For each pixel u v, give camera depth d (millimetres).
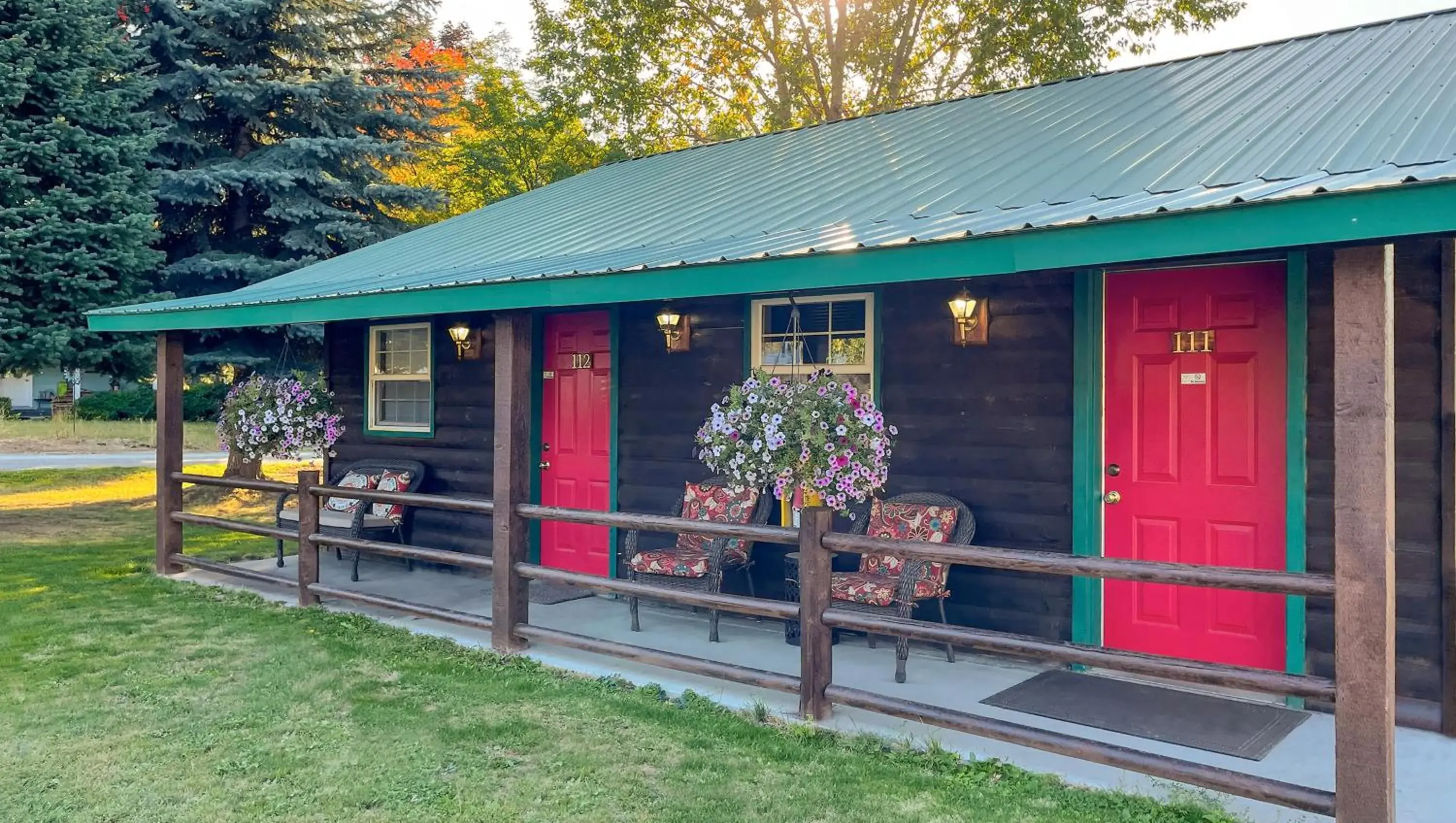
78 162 13305
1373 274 3275
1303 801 3395
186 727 4676
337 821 3721
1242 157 4770
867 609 5438
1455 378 4496
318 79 17797
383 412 9672
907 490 6230
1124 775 4066
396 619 6812
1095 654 3855
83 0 13258
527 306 5574
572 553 8117
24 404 32188
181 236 17234
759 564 6895
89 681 5355
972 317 5859
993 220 4363
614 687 5312
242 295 8062
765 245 5059
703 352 7223
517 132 24641
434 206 18656
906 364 6254
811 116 21234
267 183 16344
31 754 4344
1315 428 4934
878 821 3686
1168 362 5398
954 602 6008
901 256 4203
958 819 3689
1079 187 4945
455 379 8891
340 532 8461
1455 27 6707
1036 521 5746
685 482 7332
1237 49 7879
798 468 5480
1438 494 4566
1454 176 2939
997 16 19156
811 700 4676
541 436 8281
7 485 15164
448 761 4277
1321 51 7066
